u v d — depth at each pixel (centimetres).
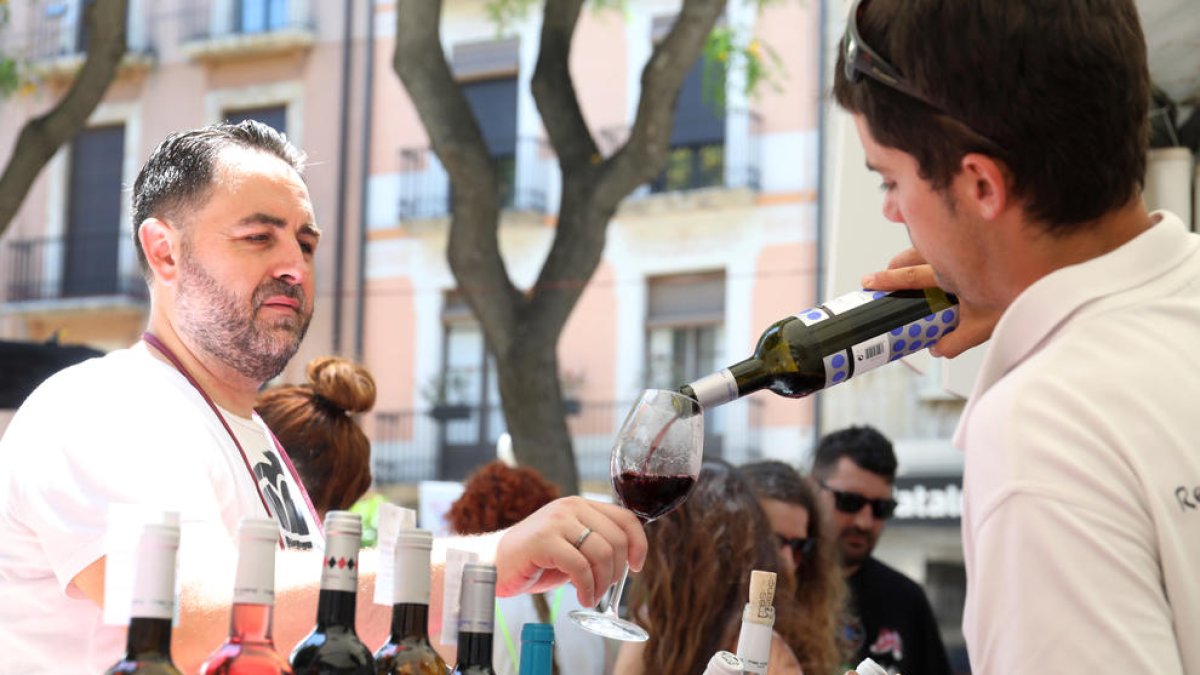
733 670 134
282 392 296
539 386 727
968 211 126
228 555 153
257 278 200
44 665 165
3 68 1472
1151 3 227
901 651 401
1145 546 112
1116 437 114
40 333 1712
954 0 123
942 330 158
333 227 1641
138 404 172
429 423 1616
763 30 1509
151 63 1695
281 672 110
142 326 1697
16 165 731
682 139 1560
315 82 1659
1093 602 109
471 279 738
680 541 236
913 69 125
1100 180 123
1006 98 121
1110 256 124
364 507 371
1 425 796
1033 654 109
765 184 1522
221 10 1681
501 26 1355
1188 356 119
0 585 168
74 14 1684
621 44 1577
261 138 211
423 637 126
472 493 326
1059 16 121
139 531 113
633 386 1558
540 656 128
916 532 1271
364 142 1642
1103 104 122
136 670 108
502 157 1628
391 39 1652
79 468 162
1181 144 272
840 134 268
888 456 408
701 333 1553
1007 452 115
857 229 268
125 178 1698
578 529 148
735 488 244
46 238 1705
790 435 1473
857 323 157
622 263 1575
